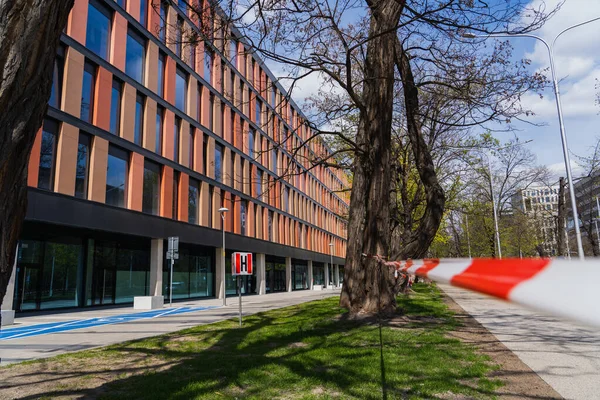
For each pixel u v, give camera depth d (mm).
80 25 18875
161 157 24094
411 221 19500
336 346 7754
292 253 44344
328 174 61531
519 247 38719
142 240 24328
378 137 10922
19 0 2797
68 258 20250
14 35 2816
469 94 10820
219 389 5281
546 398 4859
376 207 10852
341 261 67250
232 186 32062
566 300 796
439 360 6582
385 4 10391
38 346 9305
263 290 36438
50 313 18016
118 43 21312
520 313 13695
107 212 19719
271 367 6301
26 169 3369
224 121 31531
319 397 4852
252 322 12258
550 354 7246
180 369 6363
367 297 11008
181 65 26656
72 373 6324
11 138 3000
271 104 39281
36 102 3158
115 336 10711
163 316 16156
